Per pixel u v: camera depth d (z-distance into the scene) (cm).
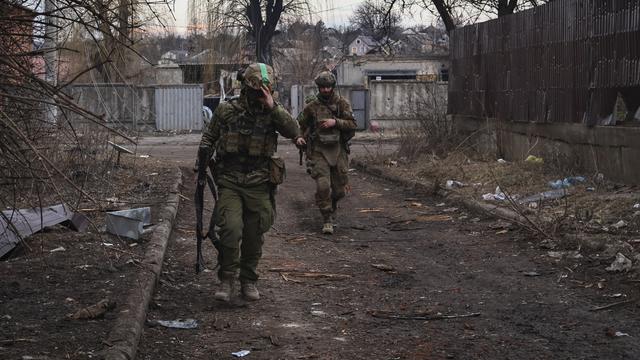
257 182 599
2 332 489
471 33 1678
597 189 1048
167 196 1069
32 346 463
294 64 5756
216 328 547
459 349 505
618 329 544
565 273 712
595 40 1130
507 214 970
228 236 593
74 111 439
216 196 617
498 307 609
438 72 4575
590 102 1152
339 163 951
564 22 1229
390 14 2589
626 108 1074
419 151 1705
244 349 504
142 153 2177
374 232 965
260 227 607
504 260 780
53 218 756
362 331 546
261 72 590
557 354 493
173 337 526
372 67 4591
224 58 3575
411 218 1055
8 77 427
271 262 768
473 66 1669
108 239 760
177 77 3578
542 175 1208
